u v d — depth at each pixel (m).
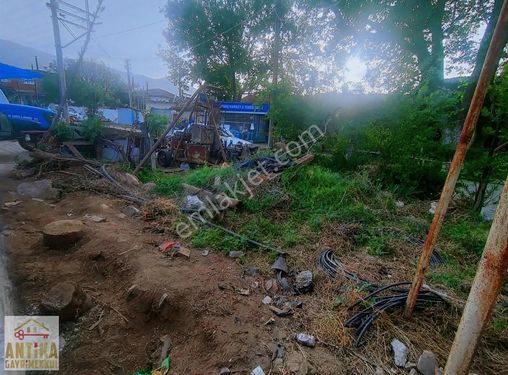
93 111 10.20
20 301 2.37
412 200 5.66
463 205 5.18
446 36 9.38
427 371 1.81
